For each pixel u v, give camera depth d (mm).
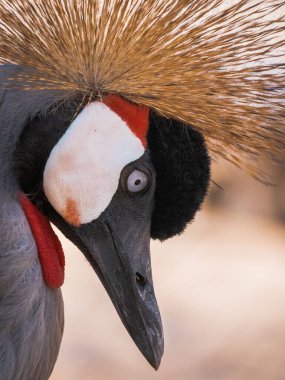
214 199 11922
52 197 4141
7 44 4070
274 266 10570
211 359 9211
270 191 11648
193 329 9570
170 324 9609
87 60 4086
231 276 10375
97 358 9141
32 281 4156
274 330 9531
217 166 5875
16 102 4094
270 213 11711
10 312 4098
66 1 4090
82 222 4215
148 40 4141
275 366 9117
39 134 4121
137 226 4273
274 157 4438
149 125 4164
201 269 10492
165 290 10102
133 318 4379
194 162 4184
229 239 11172
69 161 4074
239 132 4332
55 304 4375
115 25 4102
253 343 9398
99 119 4070
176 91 4141
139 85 4098
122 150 4102
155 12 4172
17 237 4098
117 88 4094
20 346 4148
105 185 4129
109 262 4316
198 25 4211
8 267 4062
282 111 4344
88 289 9961
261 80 4289
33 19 4086
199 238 11164
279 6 4188
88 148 4070
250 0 4293
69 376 8898
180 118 4141
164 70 4141
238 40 4234
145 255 4355
